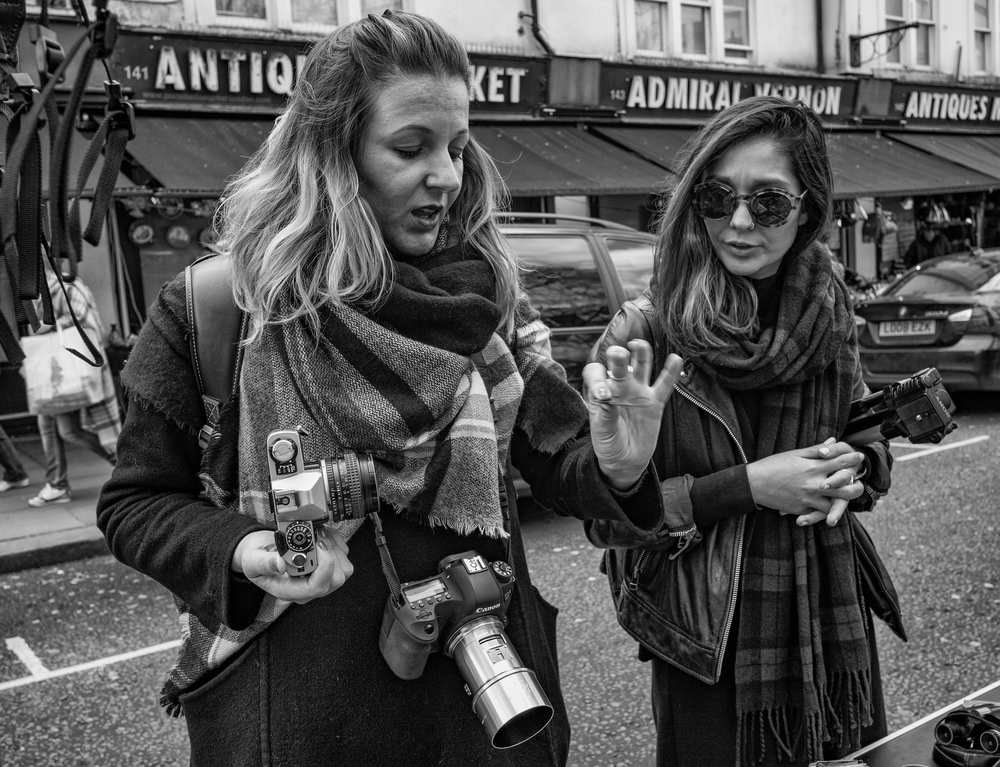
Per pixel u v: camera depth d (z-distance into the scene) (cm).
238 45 844
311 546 106
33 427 869
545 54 1061
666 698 171
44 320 129
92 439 628
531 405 138
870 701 166
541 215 546
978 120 1605
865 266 1500
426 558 124
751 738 162
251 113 866
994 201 1627
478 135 1012
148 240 874
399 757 122
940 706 317
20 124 140
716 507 159
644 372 119
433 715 124
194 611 121
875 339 808
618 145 1106
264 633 123
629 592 170
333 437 118
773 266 173
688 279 169
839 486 156
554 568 471
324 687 121
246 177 130
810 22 1355
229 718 124
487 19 1037
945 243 1581
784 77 1304
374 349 117
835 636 164
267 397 119
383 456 117
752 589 162
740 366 162
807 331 162
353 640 121
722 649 161
